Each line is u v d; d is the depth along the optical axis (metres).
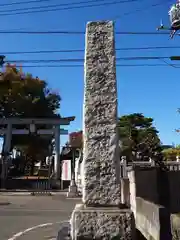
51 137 49.19
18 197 27.59
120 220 5.23
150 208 7.34
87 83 6.00
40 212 17.22
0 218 14.71
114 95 5.93
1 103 45.50
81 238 5.20
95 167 5.66
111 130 5.79
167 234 6.08
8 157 40.62
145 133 40.22
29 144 48.97
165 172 18.59
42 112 47.62
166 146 40.50
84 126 5.86
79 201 24.16
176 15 17.48
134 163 23.11
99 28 6.22
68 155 38.38
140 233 8.52
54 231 11.19
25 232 11.07
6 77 43.69
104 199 5.57
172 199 18.53
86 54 6.12
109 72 6.02
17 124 42.31
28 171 60.66
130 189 13.87
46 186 37.50
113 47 6.13
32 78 46.25
